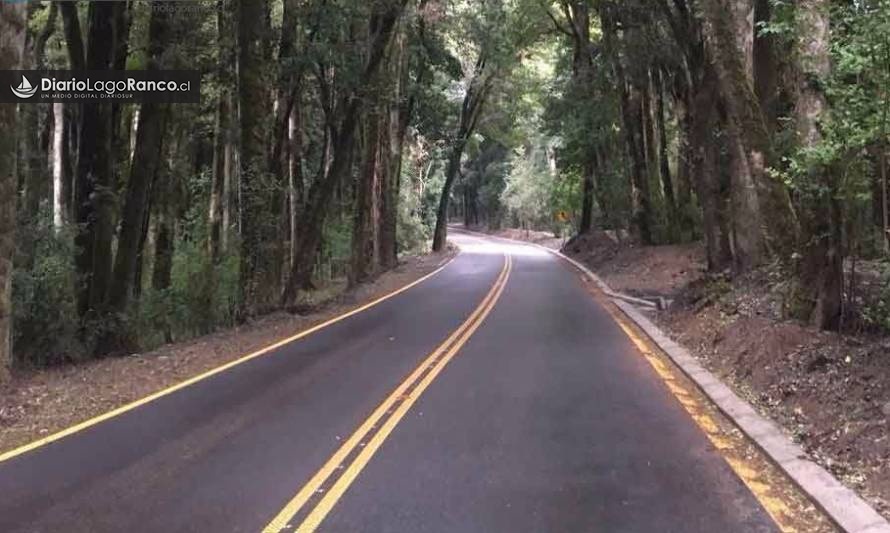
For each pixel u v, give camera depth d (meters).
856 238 10.30
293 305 21.56
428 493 6.40
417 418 8.94
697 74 19.55
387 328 17.36
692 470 6.96
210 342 15.75
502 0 41.09
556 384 10.88
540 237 70.62
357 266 30.88
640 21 25.11
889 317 9.25
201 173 28.88
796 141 10.11
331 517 5.89
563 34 42.31
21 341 13.88
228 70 21.77
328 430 8.45
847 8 8.98
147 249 25.95
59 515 6.01
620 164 39.03
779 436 7.75
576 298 24.14
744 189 16.28
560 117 37.22
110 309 15.29
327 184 22.62
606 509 6.00
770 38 15.24
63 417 9.29
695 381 10.76
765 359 10.36
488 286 28.83
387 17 22.19
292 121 27.86
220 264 21.25
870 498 6.00
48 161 25.88
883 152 8.42
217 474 6.96
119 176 20.69
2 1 10.55
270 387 10.88
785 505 6.07
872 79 7.94
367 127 30.83
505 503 6.16
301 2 20.09
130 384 11.25
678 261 28.45
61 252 14.90
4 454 7.73
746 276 15.80
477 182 94.31
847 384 8.30
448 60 36.03
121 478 6.89
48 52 24.62
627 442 7.90
